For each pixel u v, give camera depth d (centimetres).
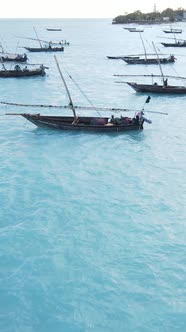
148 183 2781
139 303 1686
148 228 2228
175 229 2222
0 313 1636
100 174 2922
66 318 1612
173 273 1866
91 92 6147
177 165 3091
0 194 2598
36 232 2180
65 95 5891
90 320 1603
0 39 17450
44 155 3275
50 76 7625
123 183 2781
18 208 2430
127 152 3350
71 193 2628
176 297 1720
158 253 2008
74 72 8256
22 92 6044
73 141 3588
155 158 3231
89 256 1983
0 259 1950
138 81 7156
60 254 1994
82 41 16850
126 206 2467
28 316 1622
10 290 1755
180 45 13262
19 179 2828
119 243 2089
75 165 3080
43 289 1761
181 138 3728
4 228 2216
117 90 6275
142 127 3822
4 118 4444
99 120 3781
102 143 3544
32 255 1984
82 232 2186
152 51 12419
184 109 4881
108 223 2275
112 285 1788
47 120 3728
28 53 11638
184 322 1592
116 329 1560
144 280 1819
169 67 8888
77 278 1828
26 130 3944
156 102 5281
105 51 12644
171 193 2639
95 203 2502
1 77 7156
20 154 3303
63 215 2358
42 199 2545
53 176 2884
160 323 1587
